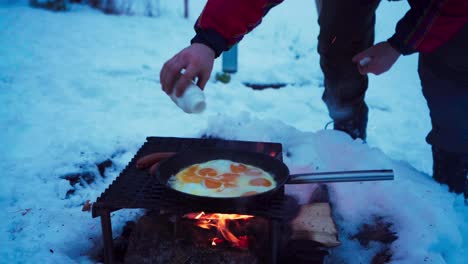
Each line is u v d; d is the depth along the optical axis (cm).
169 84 172
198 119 371
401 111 454
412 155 362
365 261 201
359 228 215
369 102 473
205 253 183
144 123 353
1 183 251
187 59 171
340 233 213
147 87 446
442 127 252
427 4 197
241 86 480
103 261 201
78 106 379
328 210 209
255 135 282
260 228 193
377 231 210
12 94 387
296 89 491
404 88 516
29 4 715
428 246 195
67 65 482
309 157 258
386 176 182
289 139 283
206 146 233
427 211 212
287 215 208
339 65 281
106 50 552
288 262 192
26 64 468
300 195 227
